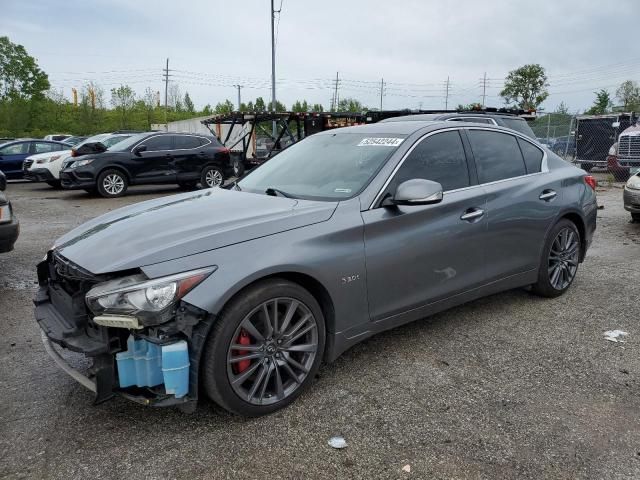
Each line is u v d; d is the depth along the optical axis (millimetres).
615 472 2566
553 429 2910
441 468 2590
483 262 4125
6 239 5258
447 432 2879
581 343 4016
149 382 2762
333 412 3066
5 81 59438
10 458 2654
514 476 2537
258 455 2682
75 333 2814
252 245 2926
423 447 2750
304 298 3086
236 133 24656
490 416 3035
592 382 3430
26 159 15609
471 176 4113
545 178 4719
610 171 17172
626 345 3984
